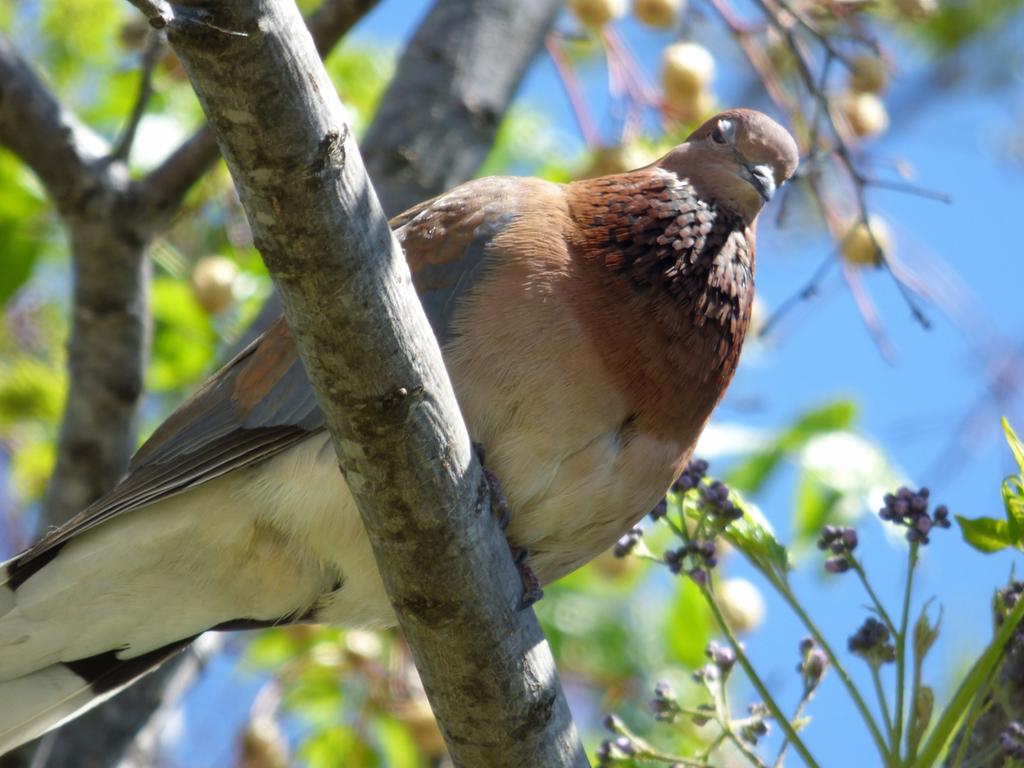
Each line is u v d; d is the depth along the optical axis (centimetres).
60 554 835
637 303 799
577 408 774
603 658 1195
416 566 657
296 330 606
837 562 727
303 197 566
